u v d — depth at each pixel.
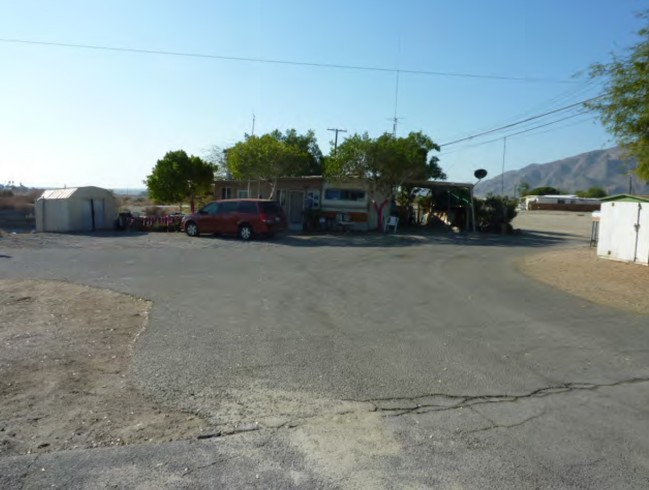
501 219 28.28
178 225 25.73
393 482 3.49
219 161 35.56
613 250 15.75
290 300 9.49
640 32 10.85
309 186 27.67
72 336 6.78
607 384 5.46
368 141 24.58
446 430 4.29
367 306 9.11
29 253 16.14
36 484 3.37
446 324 7.92
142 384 5.15
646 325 8.02
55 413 4.45
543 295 10.38
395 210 29.59
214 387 5.12
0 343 6.39
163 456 3.77
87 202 25.95
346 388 5.17
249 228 21.38
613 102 11.30
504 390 5.22
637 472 3.66
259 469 3.62
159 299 9.36
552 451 3.96
